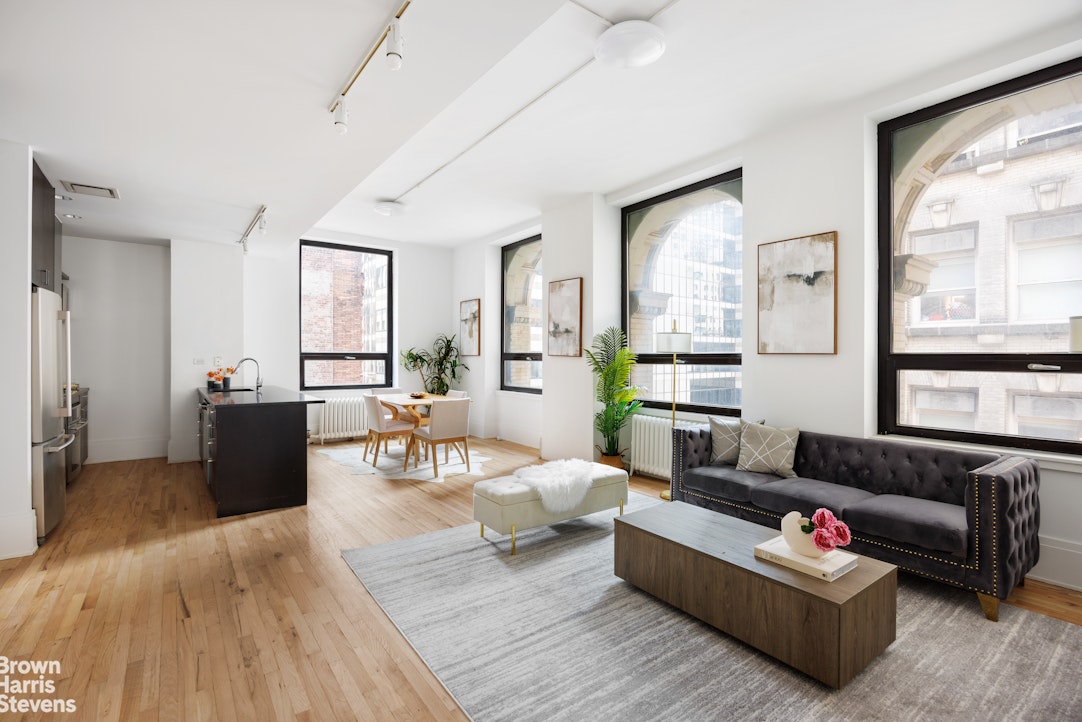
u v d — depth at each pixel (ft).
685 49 9.55
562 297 19.33
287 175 12.13
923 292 11.17
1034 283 9.77
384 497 14.71
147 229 17.39
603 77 10.53
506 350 25.32
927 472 10.06
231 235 18.29
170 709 5.95
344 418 23.21
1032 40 9.12
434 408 17.08
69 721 5.71
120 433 19.22
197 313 19.19
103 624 7.79
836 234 11.91
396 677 6.61
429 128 12.99
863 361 11.53
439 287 27.27
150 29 6.62
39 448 10.86
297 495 13.82
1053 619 7.99
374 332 25.93
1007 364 10.02
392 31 6.20
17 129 9.67
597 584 9.32
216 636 7.50
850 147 11.70
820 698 6.20
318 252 24.48
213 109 8.87
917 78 10.57
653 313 17.93
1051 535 9.29
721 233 15.71
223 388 18.58
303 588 9.06
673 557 8.23
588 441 18.29
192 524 12.34
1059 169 9.48
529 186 17.47
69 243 18.31
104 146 10.44
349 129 9.66
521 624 7.91
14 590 8.87
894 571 7.12
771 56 9.79
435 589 9.06
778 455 11.87
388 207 19.20
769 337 13.29
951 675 6.63
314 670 6.73
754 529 8.80
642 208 18.13
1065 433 9.44
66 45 6.95
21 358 10.32
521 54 9.74
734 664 6.91
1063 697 6.20
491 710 5.99
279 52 7.20
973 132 10.52
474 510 11.50
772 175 13.25
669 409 17.25
